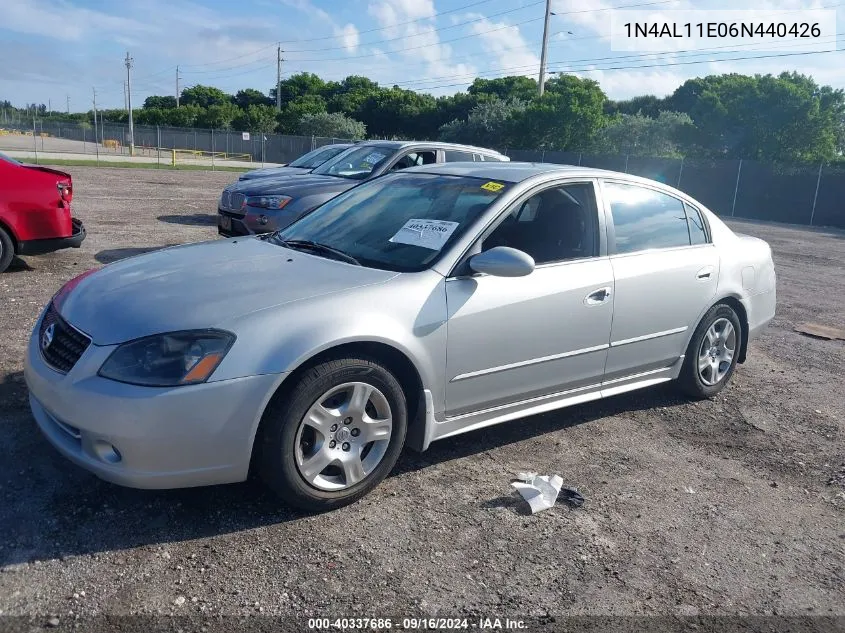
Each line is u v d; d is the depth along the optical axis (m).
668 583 3.01
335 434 3.30
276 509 3.33
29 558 2.84
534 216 4.17
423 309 3.48
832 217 23.64
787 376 5.93
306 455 3.25
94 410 2.91
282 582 2.82
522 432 4.44
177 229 11.69
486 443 4.23
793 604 2.93
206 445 2.98
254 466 3.29
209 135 55.19
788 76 41.69
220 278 3.47
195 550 2.98
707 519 3.55
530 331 3.88
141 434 2.88
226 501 3.36
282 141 48.38
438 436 3.72
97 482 3.41
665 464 4.13
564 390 4.24
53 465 3.52
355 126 58.06
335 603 2.72
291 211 8.44
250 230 8.64
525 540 3.23
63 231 7.57
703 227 5.05
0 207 7.17
